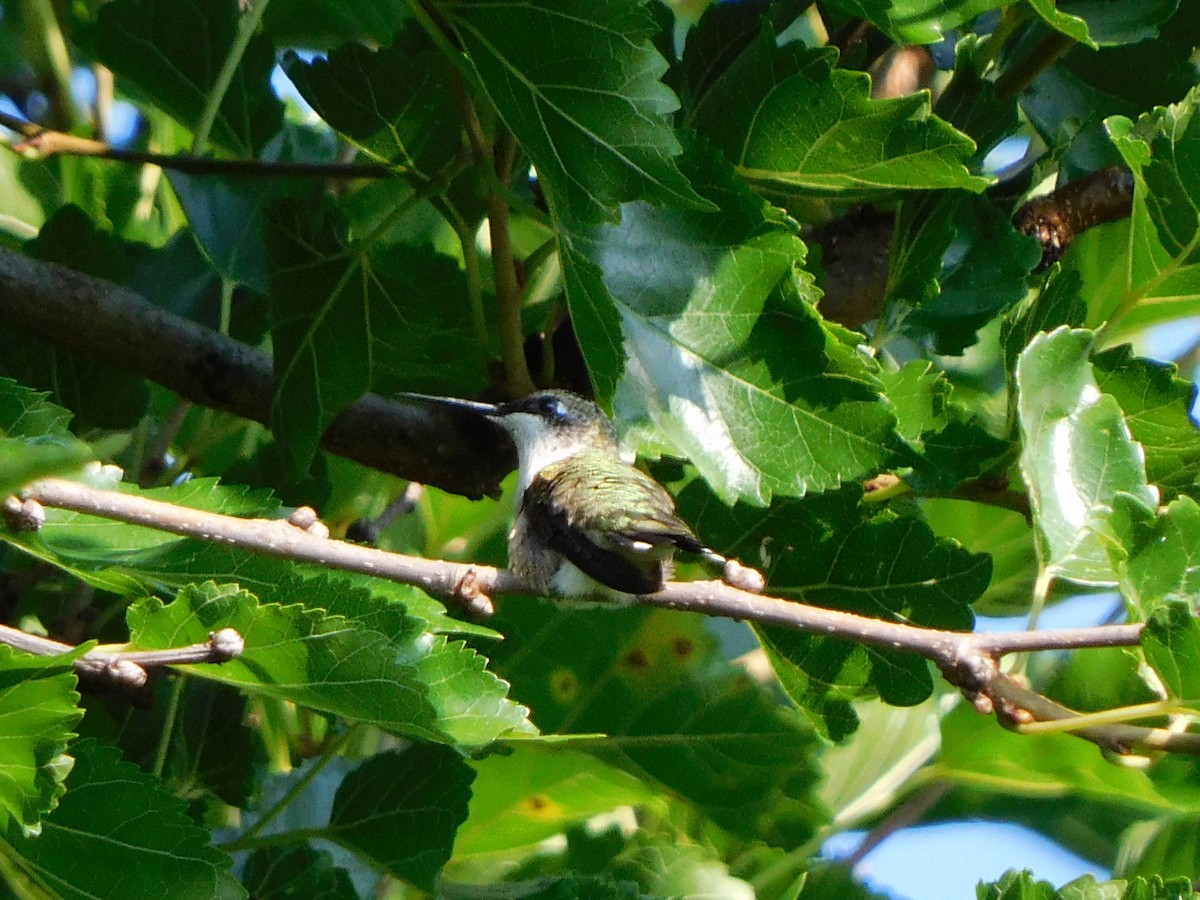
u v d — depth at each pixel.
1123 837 7.38
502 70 4.73
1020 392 5.19
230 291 6.67
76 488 3.96
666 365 5.14
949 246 6.00
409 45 6.14
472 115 5.26
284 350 5.86
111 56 6.76
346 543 4.42
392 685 3.85
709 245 5.15
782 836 6.16
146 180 7.61
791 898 5.89
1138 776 6.00
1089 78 6.63
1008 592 7.09
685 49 5.97
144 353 6.06
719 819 6.16
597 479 5.77
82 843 3.98
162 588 4.16
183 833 3.97
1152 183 5.56
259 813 6.28
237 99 6.86
